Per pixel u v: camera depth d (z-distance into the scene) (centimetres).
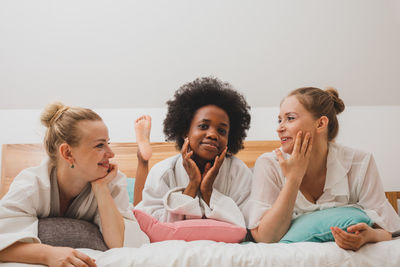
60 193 105
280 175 115
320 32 190
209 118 128
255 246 83
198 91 140
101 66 198
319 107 113
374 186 111
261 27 189
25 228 89
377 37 190
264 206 110
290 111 113
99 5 177
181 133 142
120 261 75
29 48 188
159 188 126
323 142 114
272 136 211
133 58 197
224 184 129
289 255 79
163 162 135
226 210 112
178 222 104
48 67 196
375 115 215
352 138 212
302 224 99
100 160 100
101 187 102
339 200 112
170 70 203
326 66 202
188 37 192
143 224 107
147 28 187
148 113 213
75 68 198
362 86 209
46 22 180
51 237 88
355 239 82
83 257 74
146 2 179
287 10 183
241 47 196
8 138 206
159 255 76
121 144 192
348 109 215
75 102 212
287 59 200
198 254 76
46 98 208
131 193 164
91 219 109
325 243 86
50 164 104
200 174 120
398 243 86
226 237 101
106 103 212
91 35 187
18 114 209
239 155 193
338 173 112
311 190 117
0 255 79
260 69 204
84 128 100
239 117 145
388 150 211
